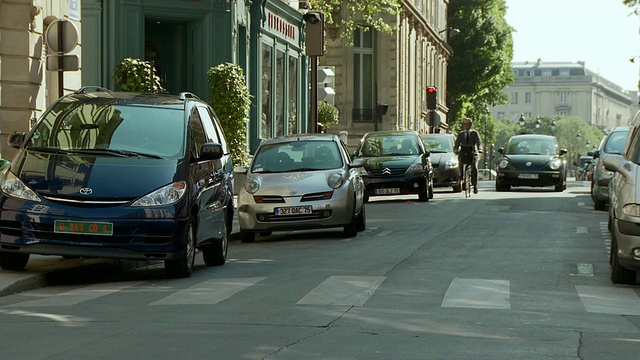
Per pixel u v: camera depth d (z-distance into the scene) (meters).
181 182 22.45
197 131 24.62
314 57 48.34
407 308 18.17
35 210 21.61
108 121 23.61
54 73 39.34
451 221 39.38
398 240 31.91
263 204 32.56
